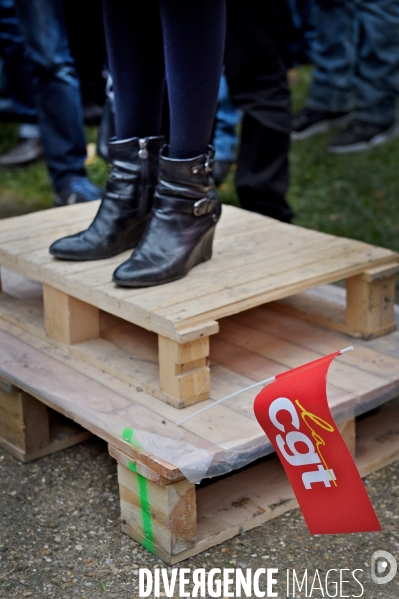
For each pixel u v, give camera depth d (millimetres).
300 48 3436
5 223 2119
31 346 1903
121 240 1852
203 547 1531
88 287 1697
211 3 1561
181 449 1469
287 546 1548
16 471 1802
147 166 1821
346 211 3307
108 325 1962
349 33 4059
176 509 1472
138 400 1642
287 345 1880
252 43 2355
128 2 1672
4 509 1667
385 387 1688
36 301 2125
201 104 1638
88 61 3248
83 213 2205
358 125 4055
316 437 1362
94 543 1565
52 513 1655
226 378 1728
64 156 3131
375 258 1845
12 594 1431
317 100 4273
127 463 1510
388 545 1546
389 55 3898
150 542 1529
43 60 2998
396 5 3832
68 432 1902
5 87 3779
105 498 1704
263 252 1892
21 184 3705
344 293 2160
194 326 1550
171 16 1559
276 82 2443
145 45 1715
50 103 3068
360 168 3822
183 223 1725
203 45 1583
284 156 2537
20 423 1807
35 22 2957
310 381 1368
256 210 2566
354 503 1363
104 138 2812
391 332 1938
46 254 1890
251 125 2480
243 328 1976
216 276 1739
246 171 2521
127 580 1466
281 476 1733
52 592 1437
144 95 1768
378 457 1762
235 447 1479
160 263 1689
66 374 1758
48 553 1537
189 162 1683
